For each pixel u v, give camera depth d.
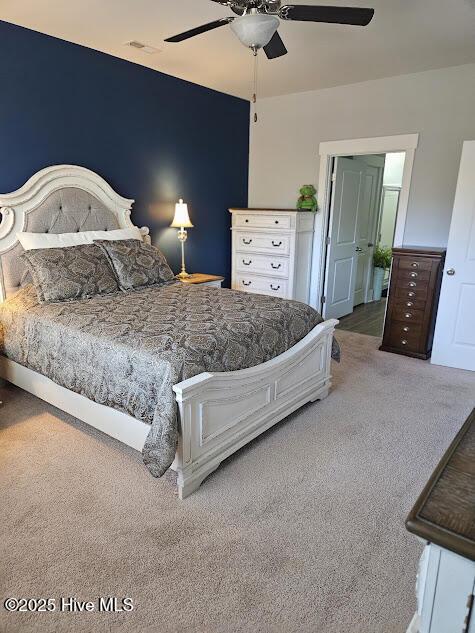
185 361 2.03
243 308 2.83
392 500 2.09
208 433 2.15
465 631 0.68
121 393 2.16
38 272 2.95
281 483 2.21
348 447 2.55
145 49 3.60
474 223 3.58
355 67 3.93
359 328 5.25
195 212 4.93
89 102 3.70
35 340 2.69
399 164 6.84
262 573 1.66
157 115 4.29
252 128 5.42
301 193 4.95
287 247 4.79
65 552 1.74
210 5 2.79
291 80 4.40
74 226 3.61
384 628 1.44
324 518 1.96
